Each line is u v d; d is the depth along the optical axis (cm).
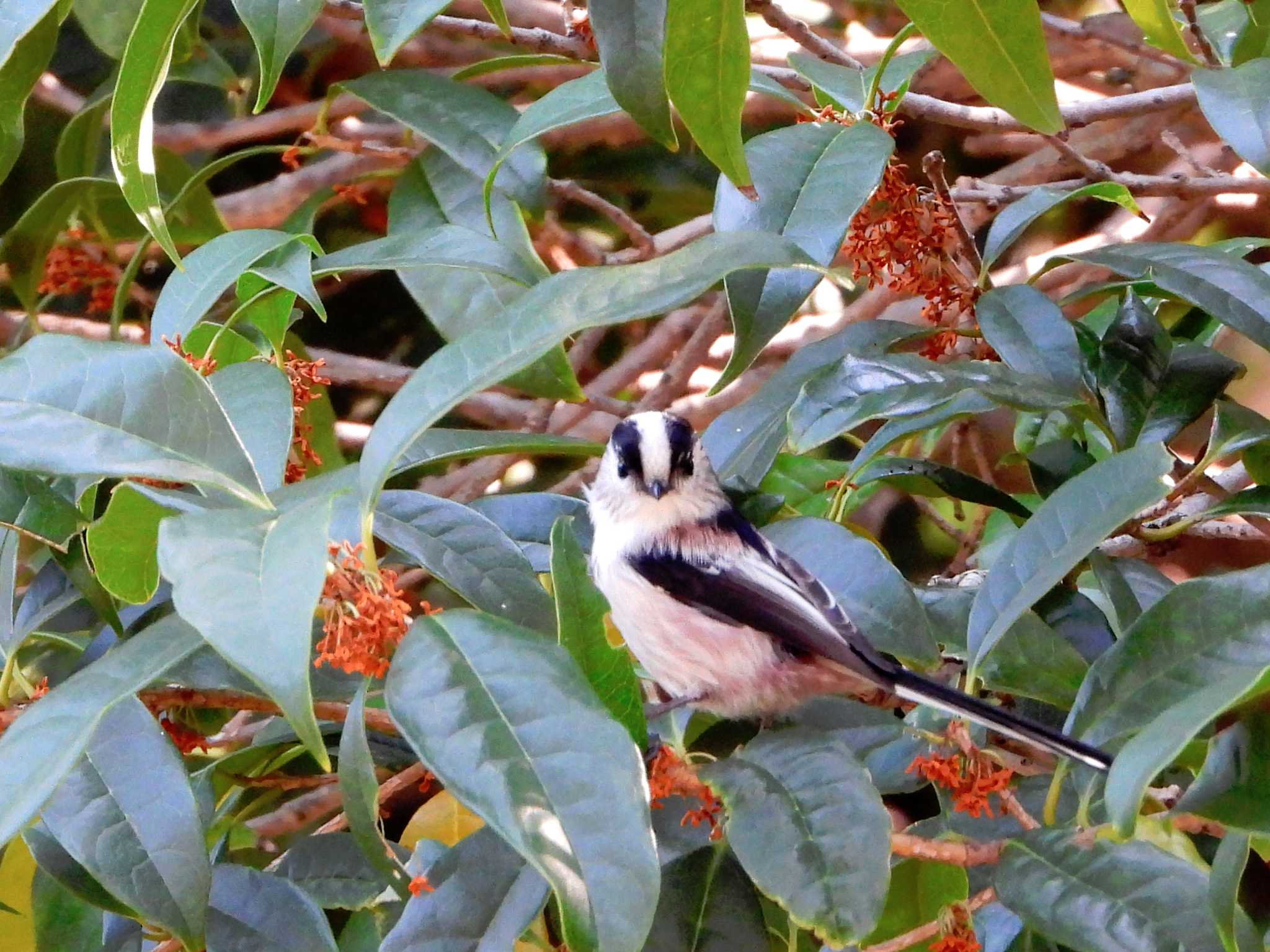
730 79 505
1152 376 730
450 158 897
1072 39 1019
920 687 612
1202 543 1141
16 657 668
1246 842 475
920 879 646
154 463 497
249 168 1297
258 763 695
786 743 553
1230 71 667
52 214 934
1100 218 1304
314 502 433
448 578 607
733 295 639
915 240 768
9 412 505
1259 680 423
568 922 409
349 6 923
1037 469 743
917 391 653
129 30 907
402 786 652
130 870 511
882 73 756
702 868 583
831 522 688
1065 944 534
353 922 659
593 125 1209
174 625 506
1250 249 866
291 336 990
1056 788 581
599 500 794
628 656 521
